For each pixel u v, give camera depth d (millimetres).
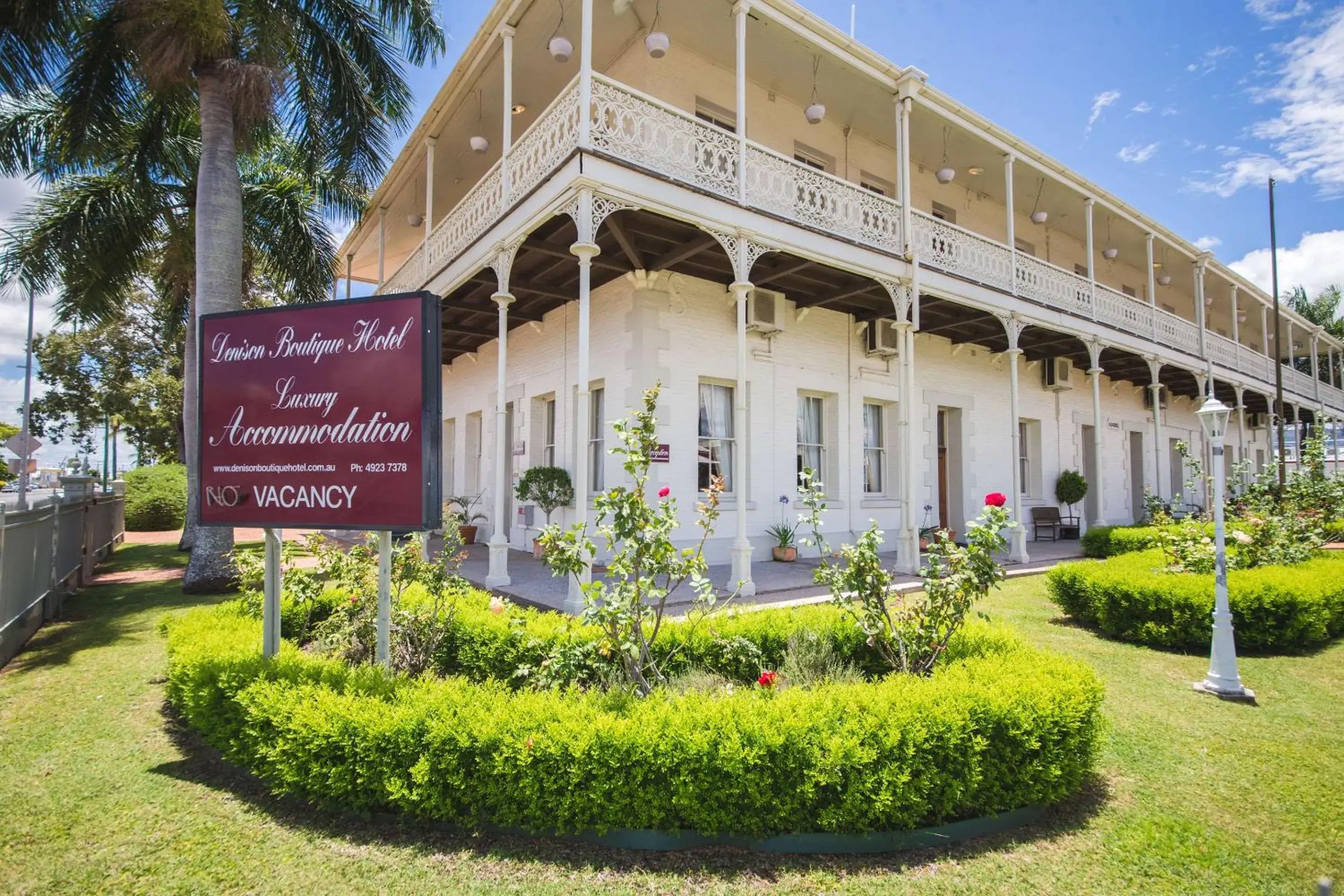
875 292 10992
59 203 12336
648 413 4004
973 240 11445
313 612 5684
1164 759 3801
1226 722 4348
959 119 11180
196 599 8336
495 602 4855
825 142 12352
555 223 8461
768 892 2570
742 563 7828
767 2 8594
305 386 3994
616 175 7203
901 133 10297
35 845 2924
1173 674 5355
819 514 4504
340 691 3537
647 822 2846
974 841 2957
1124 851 2885
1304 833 3027
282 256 13906
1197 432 22453
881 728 2941
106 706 4641
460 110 11445
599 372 10672
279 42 9469
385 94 11289
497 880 2645
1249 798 3346
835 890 2594
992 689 3207
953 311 12289
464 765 2982
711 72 10805
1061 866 2775
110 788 3455
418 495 3730
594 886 2600
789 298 11461
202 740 4043
